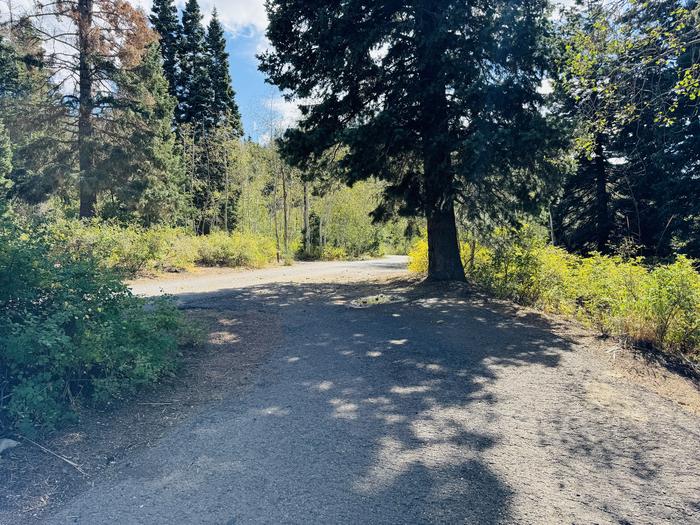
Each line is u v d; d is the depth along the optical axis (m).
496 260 11.12
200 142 32.81
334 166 12.81
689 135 15.45
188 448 3.47
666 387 5.19
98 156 19.78
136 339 4.57
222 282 14.45
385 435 3.76
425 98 10.72
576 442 3.75
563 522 2.68
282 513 2.66
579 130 9.48
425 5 10.74
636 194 21.31
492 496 2.92
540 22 10.08
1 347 3.52
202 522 2.56
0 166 21.14
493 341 6.88
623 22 7.11
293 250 36.59
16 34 17.69
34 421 3.58
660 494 3.03
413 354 6.16
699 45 6.84
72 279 4.14
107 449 3.41
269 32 12.13
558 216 23.78
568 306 9.32
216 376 5.21
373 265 26.39
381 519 2.63
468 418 4.15
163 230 17.02
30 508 2.64
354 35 10.76
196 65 36.56
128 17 19.11
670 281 6.75
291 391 4.77
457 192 10.78
